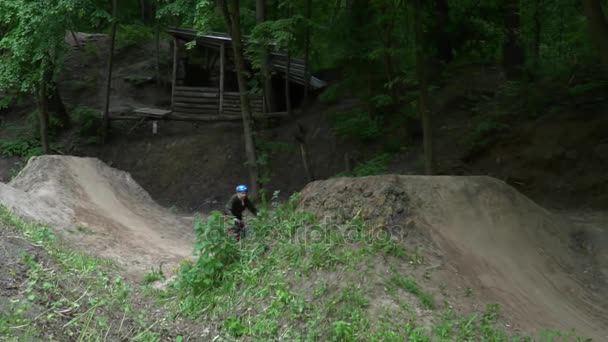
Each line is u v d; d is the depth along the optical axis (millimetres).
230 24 15250
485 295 6543
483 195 8625
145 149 20859
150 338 5273
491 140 14633
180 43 24312
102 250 9500
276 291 6250
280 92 22406
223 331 5871
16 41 16391
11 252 5883
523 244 8305
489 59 20094
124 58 26875
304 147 16953
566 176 12773
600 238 9305
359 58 16750
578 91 14898
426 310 5926
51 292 5340
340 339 5434
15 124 22500
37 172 12469
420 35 11734
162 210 15570
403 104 17500
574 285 7926
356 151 17766
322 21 19688
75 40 25984
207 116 21562
